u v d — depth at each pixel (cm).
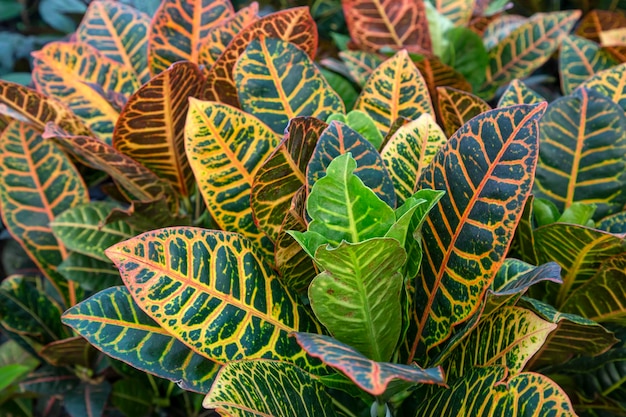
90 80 84
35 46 148
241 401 47
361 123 62
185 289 52
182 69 66
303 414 52
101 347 54
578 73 91
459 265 54
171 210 79
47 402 103
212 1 83
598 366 69
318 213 49
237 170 61
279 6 135
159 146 73
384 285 49
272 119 69
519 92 74
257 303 56
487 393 49
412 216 50
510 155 50
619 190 71
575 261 65
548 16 99
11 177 82
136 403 86
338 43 108
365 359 43
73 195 84
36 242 84
